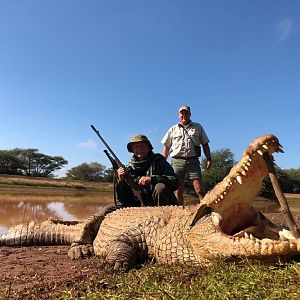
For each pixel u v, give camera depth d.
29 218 5.72
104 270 2.40
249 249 1.90
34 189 17.17
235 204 2.09
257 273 1.75
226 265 1.97
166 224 2.55
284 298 1.49
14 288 2.07
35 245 3.77
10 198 10.29
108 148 3.60
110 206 3.53
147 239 2.57
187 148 4.76
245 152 1.85
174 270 2.13
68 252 3.08
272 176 1.86
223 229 2.17
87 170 36.91
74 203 9.24
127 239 2.58
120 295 1.74
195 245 2.22
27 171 41.72
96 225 3.33
